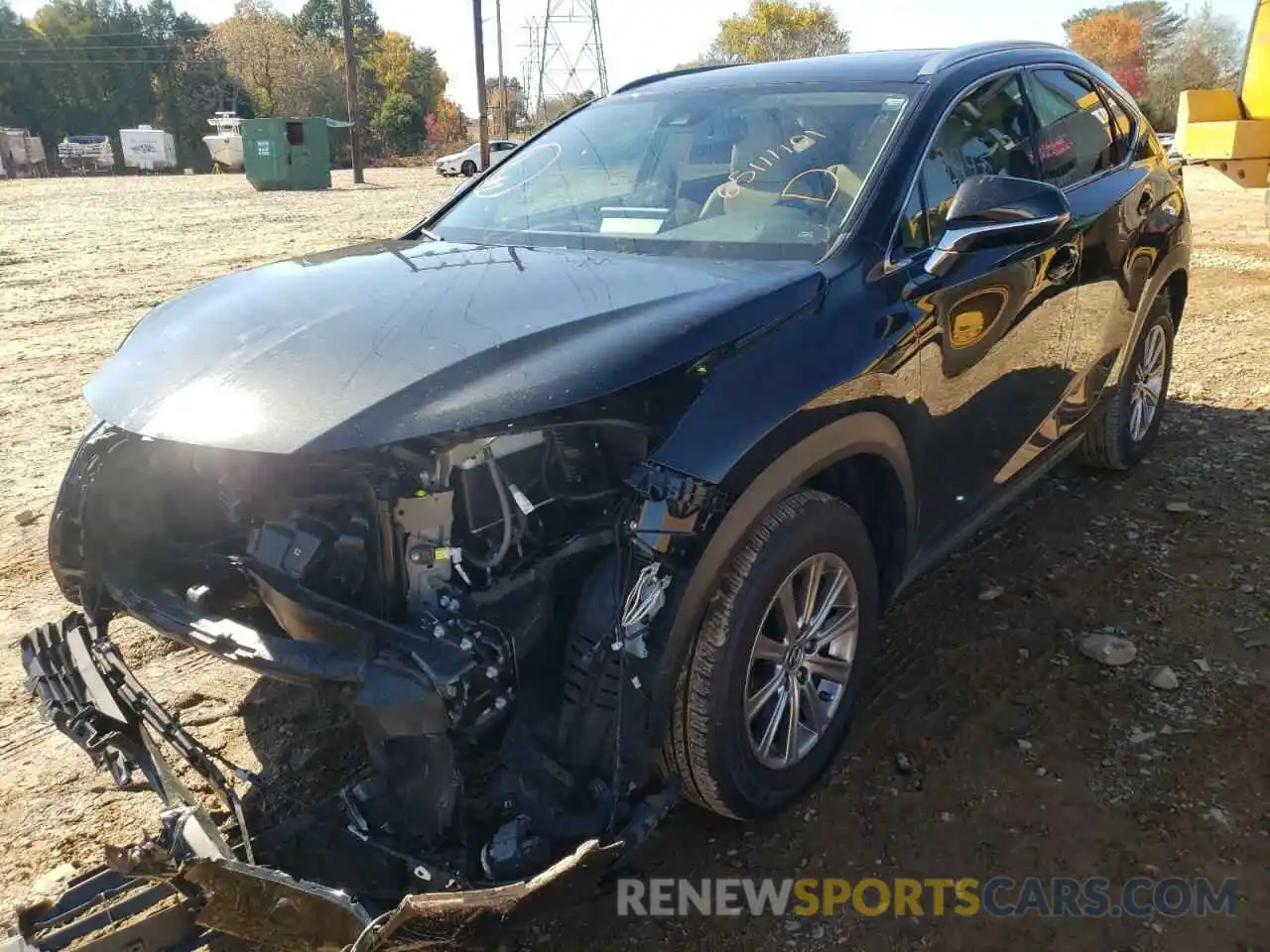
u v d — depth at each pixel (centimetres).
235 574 259
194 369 241
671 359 227
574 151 370
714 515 222
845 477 283
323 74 7675
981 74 349
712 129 344
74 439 592
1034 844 264
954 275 296
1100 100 430
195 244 1418
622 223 322
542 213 344
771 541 240
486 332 236
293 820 229
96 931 204
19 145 5491
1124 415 466
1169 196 463
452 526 226
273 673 222
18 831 280
